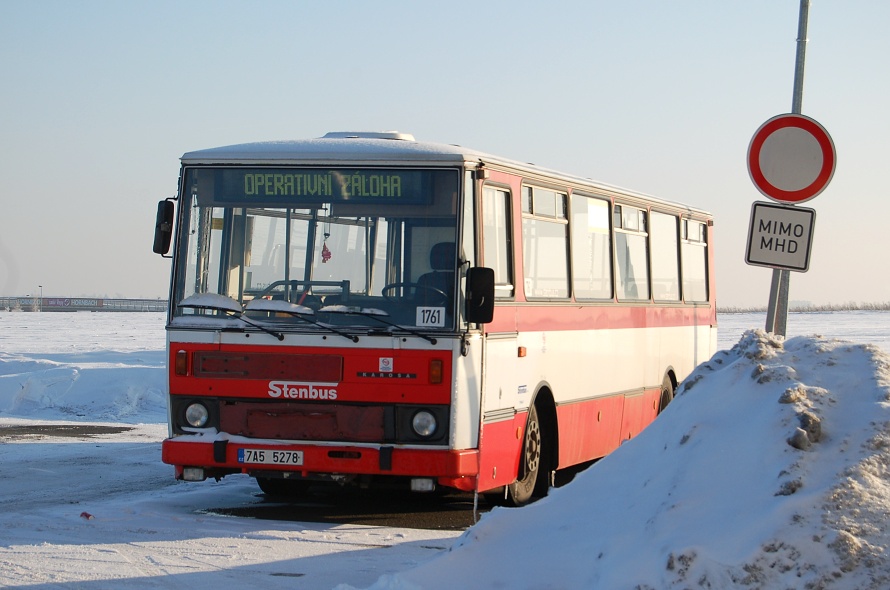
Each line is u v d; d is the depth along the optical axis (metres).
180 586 8.06
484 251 10.89
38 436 19.30
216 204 10.92
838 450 6.64
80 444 17.88
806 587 5.84
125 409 24.44
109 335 59.31
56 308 153.50
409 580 7.16
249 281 10.80
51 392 25.28
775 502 6.33
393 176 10.61
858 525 6.07
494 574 7.23
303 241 10.70
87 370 26.67
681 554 6.11
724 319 109.25
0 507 11.59
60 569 8.52
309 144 10.94
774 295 11.48
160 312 140.75
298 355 10.55
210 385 10.77
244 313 10.73
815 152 9.88
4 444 17.86
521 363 11.73
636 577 6.27
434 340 10.31
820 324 80.19
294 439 10.56
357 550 9.45
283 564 8.83
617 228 15.09
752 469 6.68
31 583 8.05
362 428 10.42
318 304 10.59
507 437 11.38
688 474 6.90
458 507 12.35
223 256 10.88
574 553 7.13
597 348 14.16
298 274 10.69
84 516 10.75
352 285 10.57
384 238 10.55
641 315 15.98
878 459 6.49
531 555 7.31
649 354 16.38
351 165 10.68
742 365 7.73
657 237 16.86
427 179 10.55
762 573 5.94
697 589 5.96
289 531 10.24
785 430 6.80
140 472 14.58
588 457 13.98
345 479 10.53
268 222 10.80
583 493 7.68
